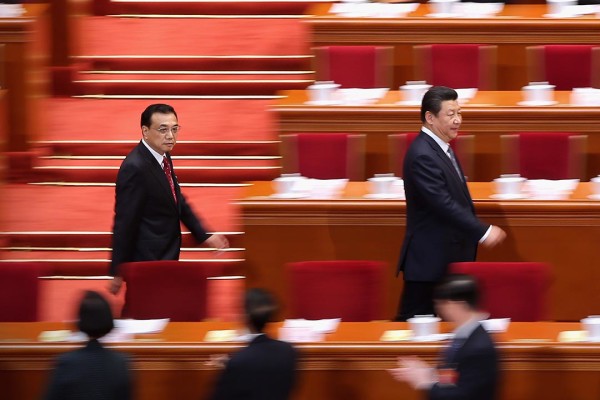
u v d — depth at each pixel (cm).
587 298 2897
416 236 2705
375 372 2281
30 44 3575
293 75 3903
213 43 3997
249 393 1928
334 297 2555
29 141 3619
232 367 1934
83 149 3628
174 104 3834
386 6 3712
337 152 3131
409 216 2722
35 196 3506
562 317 2909
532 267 2488
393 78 3578
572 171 3108
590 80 3475
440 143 2688
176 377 2302
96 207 3444
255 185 3034
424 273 2691
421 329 2323
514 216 2873
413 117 3183
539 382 2266
